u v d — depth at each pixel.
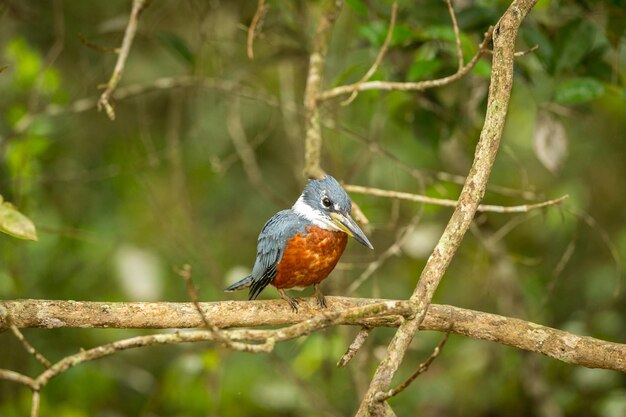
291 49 11.37
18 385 11.74
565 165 13.38
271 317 7.40
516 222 10.48
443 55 9.70
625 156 13.23
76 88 13.08
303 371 12.23
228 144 14.14
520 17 6.27
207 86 11.49
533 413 12.98
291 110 11.87
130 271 12.04
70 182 13.31
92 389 12.02
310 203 8.59
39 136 11.53
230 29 12.96
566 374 13.20
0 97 12.57
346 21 12.95
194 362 11.47
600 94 8.59
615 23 9.12
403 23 9.33
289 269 8.52
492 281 12.47
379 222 12.63
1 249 11.24
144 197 13.84
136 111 13.84
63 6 12.93
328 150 12.58
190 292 4.68
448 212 13.64
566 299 13.28
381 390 5.54
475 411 13.20
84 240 12.50
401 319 6.17
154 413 12.50
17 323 6.72
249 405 13.09
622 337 12.51
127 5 12.67
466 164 13.27
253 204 14.48
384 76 9.66
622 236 12.95
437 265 5.87
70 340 12.26
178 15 13.56
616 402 11.95
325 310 7.55
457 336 14.02
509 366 13.24
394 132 14.02
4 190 11.45
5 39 12.80
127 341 4.84
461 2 9.97
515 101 12.61
